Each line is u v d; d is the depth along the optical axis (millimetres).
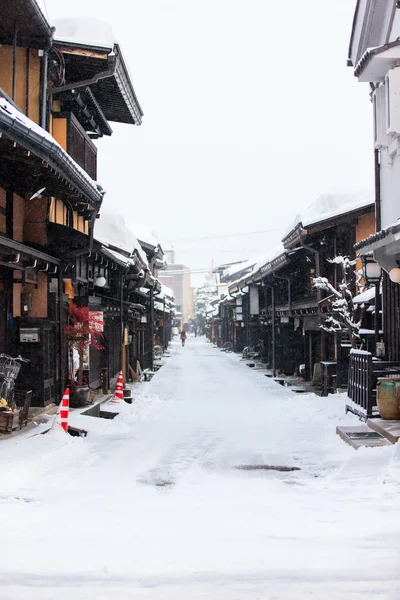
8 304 12633
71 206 16094
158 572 4051
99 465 8695
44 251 13859
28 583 3850
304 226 20734
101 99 18578
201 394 22359
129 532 5094
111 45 14641
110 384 21922
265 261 31828
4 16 12430
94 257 18156
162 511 5969
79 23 14883
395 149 12750
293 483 7449
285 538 4887
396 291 13578
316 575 3975
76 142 16625
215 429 13023
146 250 39031
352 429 10875
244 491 7004
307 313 25594
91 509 6016
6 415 10398
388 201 14172
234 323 58625
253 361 43375
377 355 14695
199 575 3992
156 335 55438
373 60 11500
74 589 3750
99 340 20875
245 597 3619
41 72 14000
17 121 8039
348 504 6168
